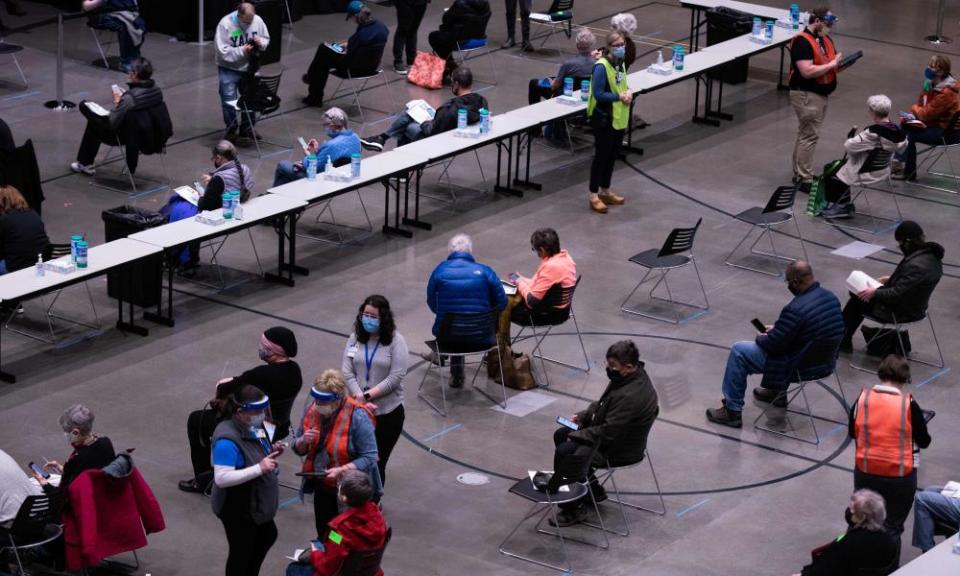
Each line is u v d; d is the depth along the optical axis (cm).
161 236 3191
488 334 2850
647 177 4278
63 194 3931
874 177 3966
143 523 2267
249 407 2086
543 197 4091
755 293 3534
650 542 2473
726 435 2864
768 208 3609
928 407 3008
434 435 2805
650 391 2428
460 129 3903
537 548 2438
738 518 2567
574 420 2523
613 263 3662
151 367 3011
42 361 3020
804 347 2792
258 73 4931
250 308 3316
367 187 4128
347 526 1988
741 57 4669
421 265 3591
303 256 3625
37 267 2972
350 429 2198
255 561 2195
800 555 2455
